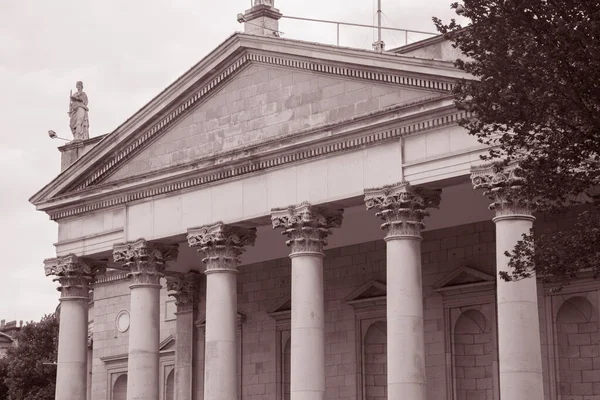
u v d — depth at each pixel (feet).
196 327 197.88
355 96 148.36
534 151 100.01
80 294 181.68
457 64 101.45
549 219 151.53
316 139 148.56
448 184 139.03
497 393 156.76
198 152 166.81
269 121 158.20
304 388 145.79
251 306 192.13
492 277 158.92
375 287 174.09
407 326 137.49
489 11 98.07
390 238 140.46
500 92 97.40
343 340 177.27
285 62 156.46
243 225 160.04
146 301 169.17
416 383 136.36
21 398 338.54
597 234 97.40
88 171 180.34
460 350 163.43
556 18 94.22
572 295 151.43
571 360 151.74
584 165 99.45
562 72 94.99
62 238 183.62
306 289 148.56
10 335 484.74
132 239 171.83
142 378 166.61
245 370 190.49
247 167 157.58
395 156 141.49
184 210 165.68
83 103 196.34
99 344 220.43
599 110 95.04
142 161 174.50
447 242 166.20
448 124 136.56
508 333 126.41
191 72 166.40
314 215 149.38
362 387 173.78
